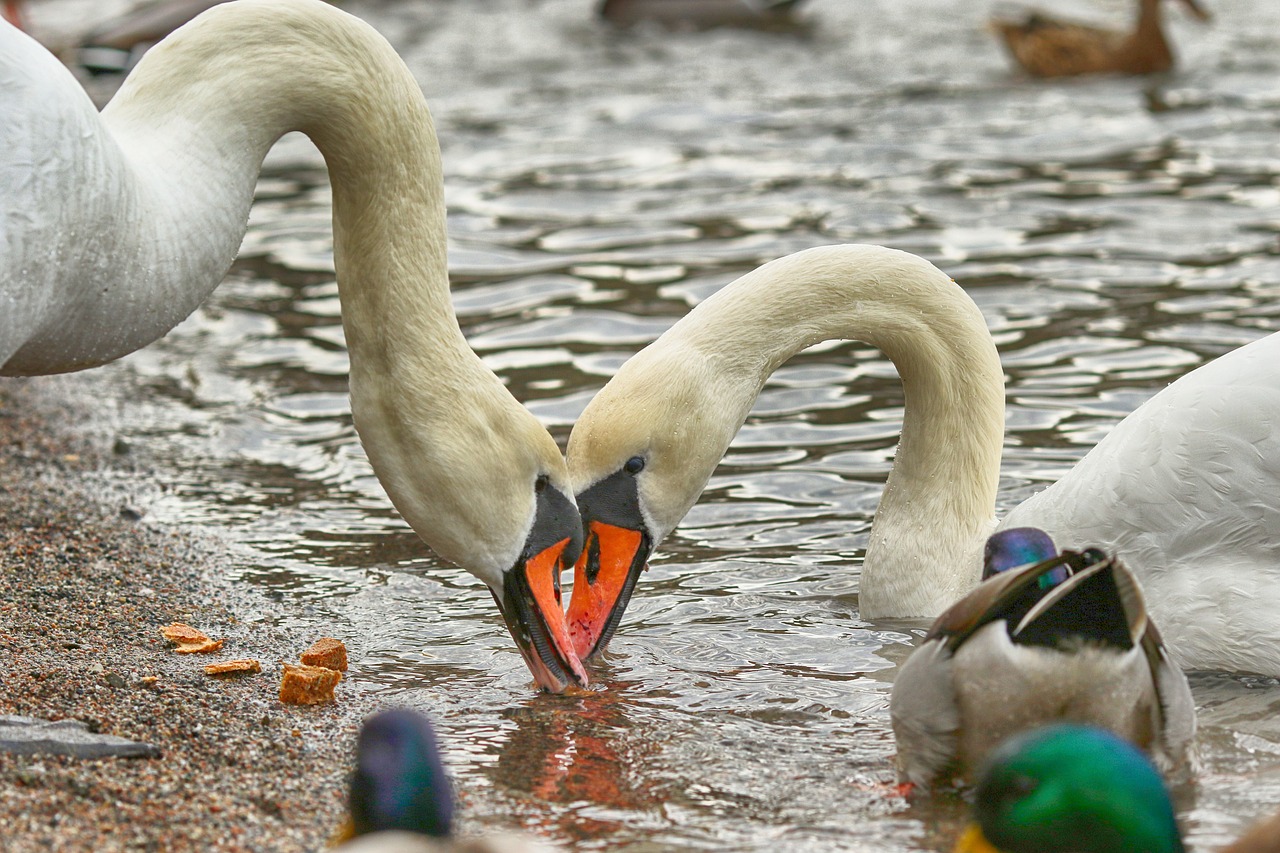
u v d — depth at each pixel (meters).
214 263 9.96
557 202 23.06
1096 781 6.79
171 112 9.80
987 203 21.95
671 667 10.39
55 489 13.85
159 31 30.72
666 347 10.92
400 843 5.96
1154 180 22.77
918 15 39.06
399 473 9.68
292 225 22.75
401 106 9.71
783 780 8.67
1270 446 10.07
